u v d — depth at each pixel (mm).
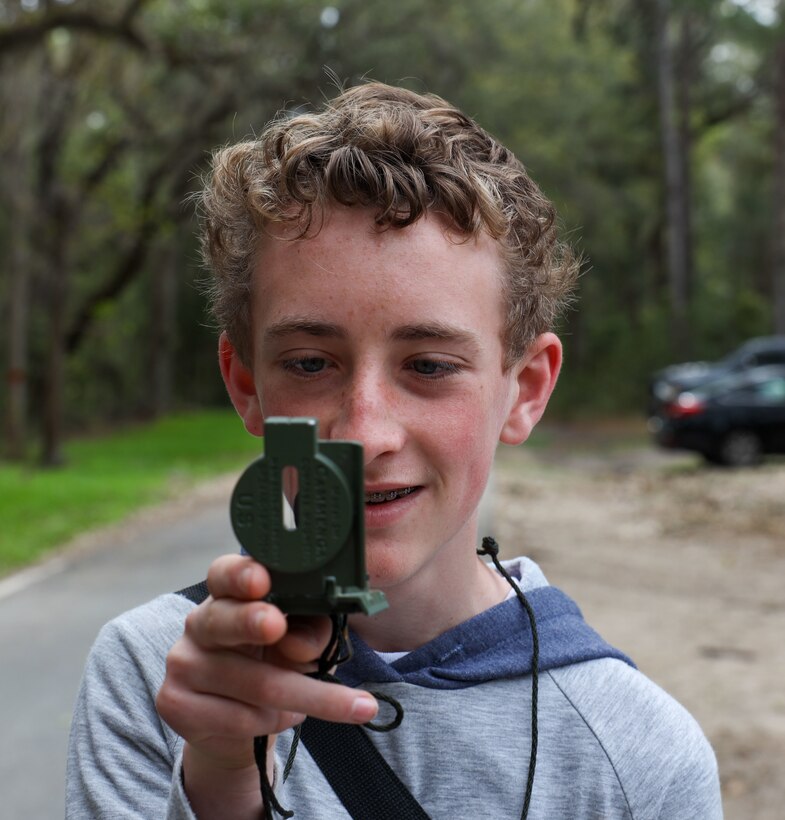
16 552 11391
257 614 949
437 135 1397
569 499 16484
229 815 1151
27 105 25016
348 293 1294
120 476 19891
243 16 20719
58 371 22203
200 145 26359
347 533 972
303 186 1315
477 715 1477
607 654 1551
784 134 32750
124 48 25750
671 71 41406
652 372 38656
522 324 1460
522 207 1487
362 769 1447
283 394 1342
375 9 22828
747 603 9562
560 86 30188
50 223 25641
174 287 44781
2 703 6125
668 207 38625
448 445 1325
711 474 19734
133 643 1578
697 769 1485
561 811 1438
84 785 1468
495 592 1657
